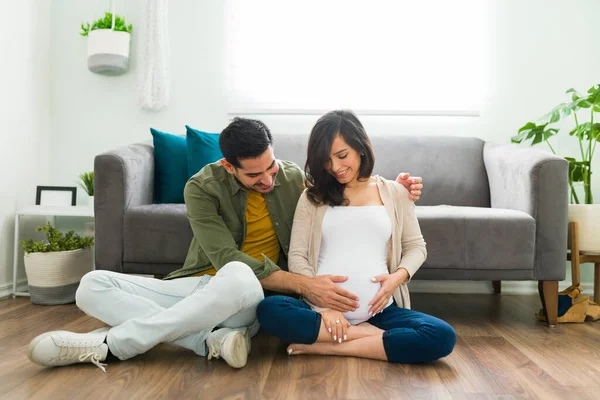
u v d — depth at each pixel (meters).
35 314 2.16
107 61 2.83
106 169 2.13
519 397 1.21
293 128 2.97
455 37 2.89
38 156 2.93
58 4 3.03
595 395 1.23
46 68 3.00
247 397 1.18
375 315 1.58
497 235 2.03
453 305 2.51
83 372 1.36
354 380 1.32
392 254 1.62
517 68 2.89
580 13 2.87
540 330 1.97
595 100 2.35
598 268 2.38
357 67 2.92
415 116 2.93
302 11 2.93
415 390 1.25
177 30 2.99
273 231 1.72
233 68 2.97
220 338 1.42
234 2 2.96
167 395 1.19
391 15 2.90
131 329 1.42
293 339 1.48
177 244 2.11
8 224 2.66
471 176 2.68
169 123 3.00
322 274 1.58
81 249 2.51
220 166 1.70
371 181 1.71
